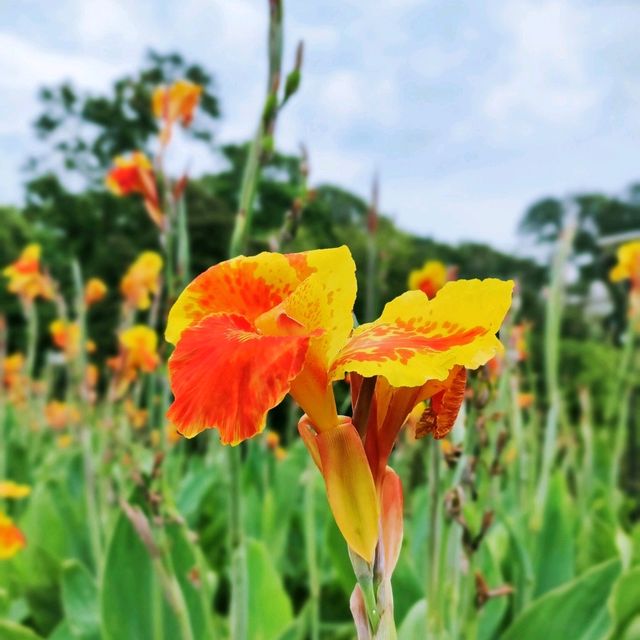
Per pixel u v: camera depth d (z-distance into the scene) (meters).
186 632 0.56
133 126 8.52
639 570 0.61
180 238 0.69
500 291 0.30
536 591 0.85
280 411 1.59
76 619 0.77
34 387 2.19
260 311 0.33
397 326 0.32
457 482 0.53
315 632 0.76
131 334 0.96
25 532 1.11
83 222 7.50
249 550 0.81
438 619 0.52
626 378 1.15
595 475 1.55
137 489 0.72
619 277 1.14
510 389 0.86
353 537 0.31
